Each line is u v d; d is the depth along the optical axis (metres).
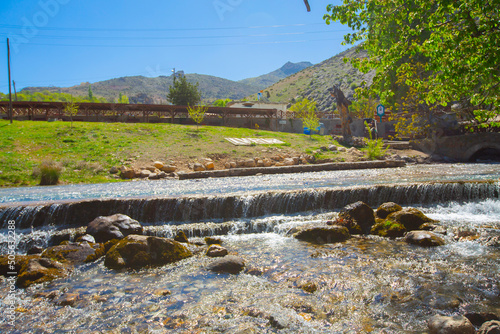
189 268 9.05
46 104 44.78
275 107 58.59
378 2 10.38
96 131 34.03
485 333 5.19
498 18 8.43
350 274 8.09
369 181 19.05
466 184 14.62
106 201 13.67
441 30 9.09
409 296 6.86
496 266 8.23
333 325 5.96
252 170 25.58
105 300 7.28
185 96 72.56
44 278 8.42
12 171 23.34
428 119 33.81
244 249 10.53
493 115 11.30
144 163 27.16
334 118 55.00
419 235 10.35
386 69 10.48
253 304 6.85
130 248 9.57
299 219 13.20
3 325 6.30
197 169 26.41
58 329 6.16
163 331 5.98
